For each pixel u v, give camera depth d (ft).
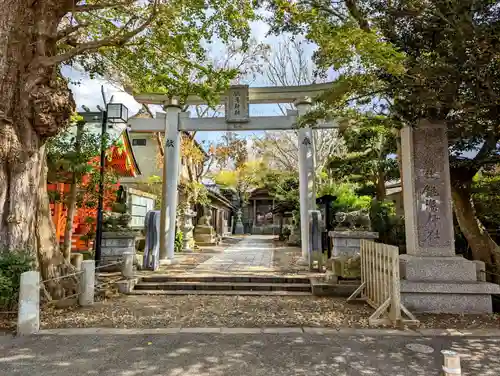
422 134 19.70
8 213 17.57
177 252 44.19
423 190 19.36
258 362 11.48
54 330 14.85
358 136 33.47
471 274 18.25
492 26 14.60
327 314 17.67
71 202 25.04
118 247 29.63
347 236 26.55
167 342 13.38
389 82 18.13
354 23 18.20
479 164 21.75
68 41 21.86
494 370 10.87
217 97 23.48
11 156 17.28
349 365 11.28
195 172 56.90
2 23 17.51
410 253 19.62
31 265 16.75
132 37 21.08
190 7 19.66
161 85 24.49
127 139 38.83
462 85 16.06
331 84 33.12
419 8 16.94
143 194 43.11
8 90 17.53
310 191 33.65
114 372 10.72
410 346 13.01
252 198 111.96
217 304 19.99
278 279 24.81
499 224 26.84
